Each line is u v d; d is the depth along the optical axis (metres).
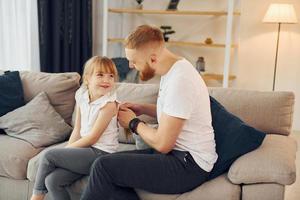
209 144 1.75
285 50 4.37
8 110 2.48
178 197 1.70
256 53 4.45
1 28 3.53
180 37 4.62
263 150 1.79
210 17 4.45
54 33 4.01
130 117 1.87
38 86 2.56
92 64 2.03
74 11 4.25
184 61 1.70
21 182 2.11
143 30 1.67
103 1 4.56
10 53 3.65
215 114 1.92
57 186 1.83
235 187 1.70
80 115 2.11
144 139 1.74
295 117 4.44
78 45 4.40
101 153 1.91
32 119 2.36
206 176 1.73
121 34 4.81
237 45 4.24
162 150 1.66
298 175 2.97
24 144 2.21
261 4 4.34
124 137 2.29
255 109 2.16
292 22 3.94
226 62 4.05
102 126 1.93
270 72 4.45
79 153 1.86
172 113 1.61
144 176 1.65
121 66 4.09
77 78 2.62
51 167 1.83
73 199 1.93
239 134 1.81
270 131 2.15
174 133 1.63
